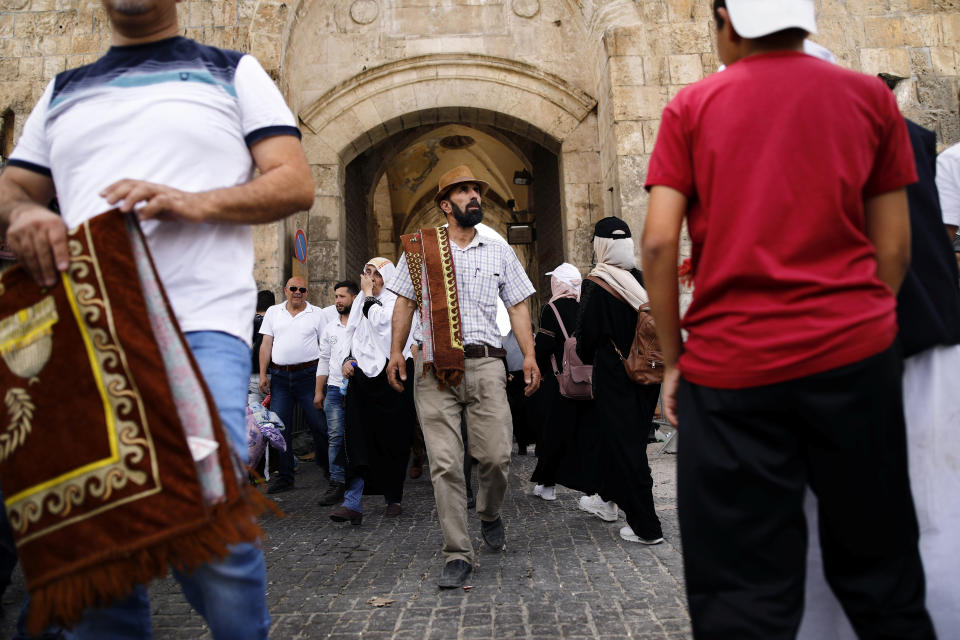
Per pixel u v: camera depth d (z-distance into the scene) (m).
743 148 1.48
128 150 1.65
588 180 10.53
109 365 1.44
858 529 1.43
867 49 9.72
